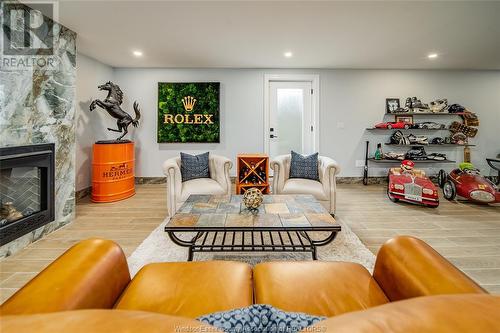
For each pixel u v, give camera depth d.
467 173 3.75
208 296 0.91
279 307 0.86
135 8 2.49
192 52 3.85
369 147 5.02
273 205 2.12
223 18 2.72
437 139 4.89
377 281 1.02
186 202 2.20
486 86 4.99
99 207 3.44
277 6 2.48
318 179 3.29
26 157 2.28
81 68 3.88
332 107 4.92
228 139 4.92
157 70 4.78
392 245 1.02
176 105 4.80
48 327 0.39
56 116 2.71
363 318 0.41
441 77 4.95
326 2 2.41
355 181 5.05
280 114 4.97
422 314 0.41
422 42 3.45
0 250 2.06
